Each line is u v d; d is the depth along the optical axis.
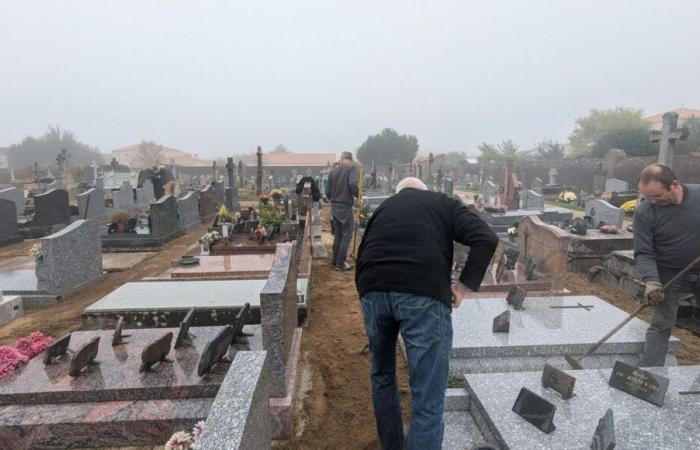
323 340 4.48
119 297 4.73
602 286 6.64
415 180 2.43
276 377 2.97
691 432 2.25
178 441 2.48
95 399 2.93
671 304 3.24
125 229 9.68
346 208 7.11
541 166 30.58
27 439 2.76
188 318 3.55
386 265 1.99
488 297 5.03
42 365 3.25
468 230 2.06
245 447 1.56
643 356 3.44
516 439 2.26
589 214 10.08
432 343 1.90
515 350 3.47
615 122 48.41
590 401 2.56
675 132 8.24
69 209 11.43
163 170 16.03
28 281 6.21
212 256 6.79
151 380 3.01
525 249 6.52
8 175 31.45
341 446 2.82
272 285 3.10
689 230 3.14
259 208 8.94
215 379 3.00
